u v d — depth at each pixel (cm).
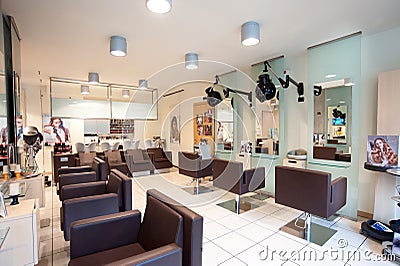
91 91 566
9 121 250
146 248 155
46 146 520
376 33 278
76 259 142
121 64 398
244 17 233
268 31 269
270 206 341
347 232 253
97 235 152
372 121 284
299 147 366
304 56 356
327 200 220
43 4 206
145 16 230
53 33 269
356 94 288
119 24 248
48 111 567
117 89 578
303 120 360
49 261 203
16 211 179
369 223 248
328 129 317
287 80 348
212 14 227
